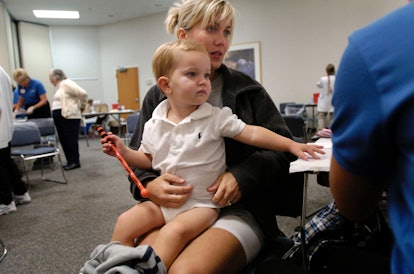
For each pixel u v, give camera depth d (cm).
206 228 95
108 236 237
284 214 121
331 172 56
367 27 44
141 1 770
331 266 108
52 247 223
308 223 130
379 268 97
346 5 640
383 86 40
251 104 114
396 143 42
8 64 697
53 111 455
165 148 102
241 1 756
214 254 85
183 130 100
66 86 446
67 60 969
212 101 113
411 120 38
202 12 104
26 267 198
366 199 56
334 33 660
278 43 725
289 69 721
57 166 485
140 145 119
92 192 348
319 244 118
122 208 296
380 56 41
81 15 862
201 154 98
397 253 47
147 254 73
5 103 279
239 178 97
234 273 91
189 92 96
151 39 909
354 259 104
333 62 670
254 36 750
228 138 106
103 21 947
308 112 693
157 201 99
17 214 288
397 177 45
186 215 93
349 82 44
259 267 87
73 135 462
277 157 108
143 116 123
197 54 97
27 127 377
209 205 98
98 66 1005
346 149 48
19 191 312
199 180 98
